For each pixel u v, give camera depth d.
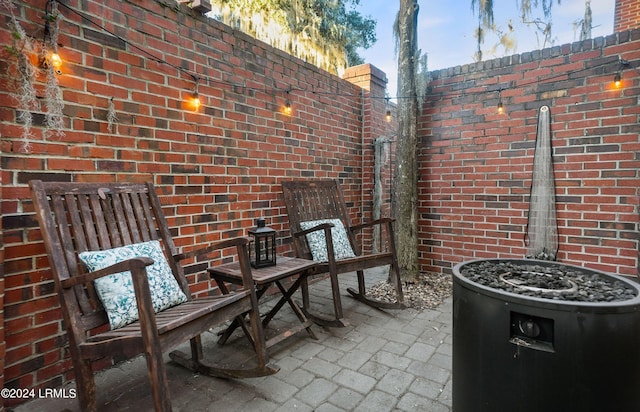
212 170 2.50
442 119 3.55
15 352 1.59
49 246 1.44
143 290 1.22
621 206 2.75
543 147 3.04
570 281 1.28
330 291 3.20
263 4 6.66
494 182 3.30
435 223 3.63
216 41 2.52
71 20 1.77
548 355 1.02
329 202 3.13
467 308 1.23
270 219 2.98
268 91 2.94
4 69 1.55
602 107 2.80
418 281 3.37
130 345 1.27
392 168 4.30
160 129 2.17
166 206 2.22
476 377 1.18
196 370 1.86
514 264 1.60
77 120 1.79
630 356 0.99
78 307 1.46
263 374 1.68
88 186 1.70
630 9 4.91
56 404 1.60
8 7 1.55
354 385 1.72
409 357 2.00
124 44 1.99
